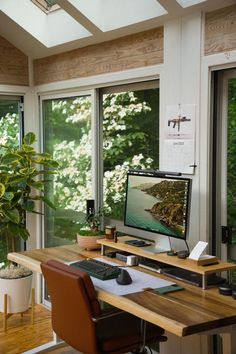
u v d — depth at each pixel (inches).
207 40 114.7
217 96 117.8
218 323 82.7
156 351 136.3
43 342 151.3
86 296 96.0
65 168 174.1
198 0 110.6
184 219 107.2
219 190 119.9
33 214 185.6
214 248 120.5
